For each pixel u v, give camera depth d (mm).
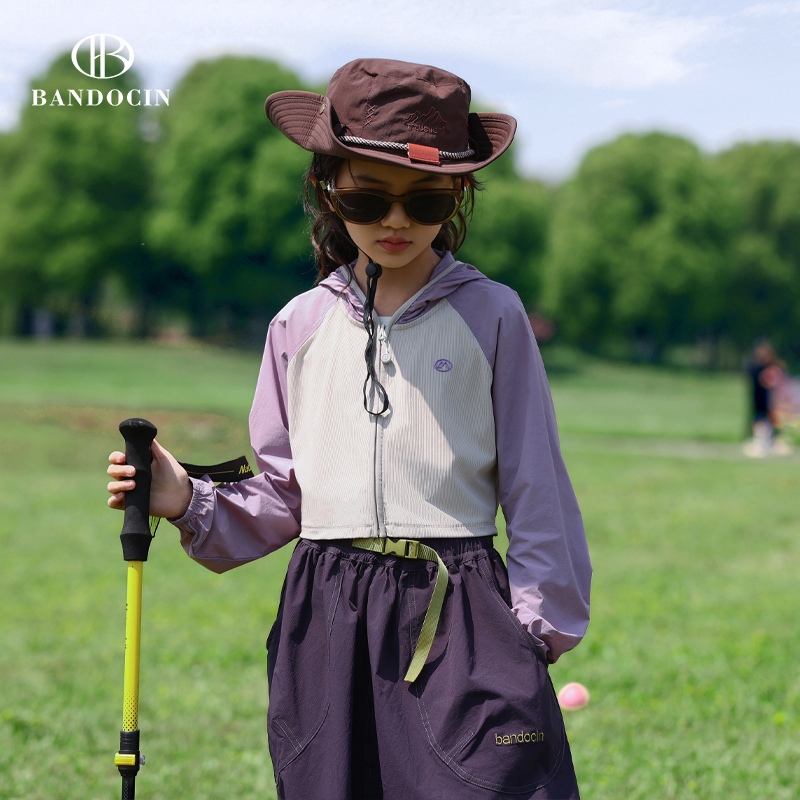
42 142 52719
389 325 2205
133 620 2188
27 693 5207
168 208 53188
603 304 63062
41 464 16281
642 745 4355
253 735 4555
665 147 63375
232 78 52000
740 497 13508
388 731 2057
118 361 41375
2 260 52938
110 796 3838
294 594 2191
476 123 2270
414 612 2098
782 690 5219
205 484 2293
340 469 2188
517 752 2037
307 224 2449
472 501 2193
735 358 70500
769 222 69562
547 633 2139
